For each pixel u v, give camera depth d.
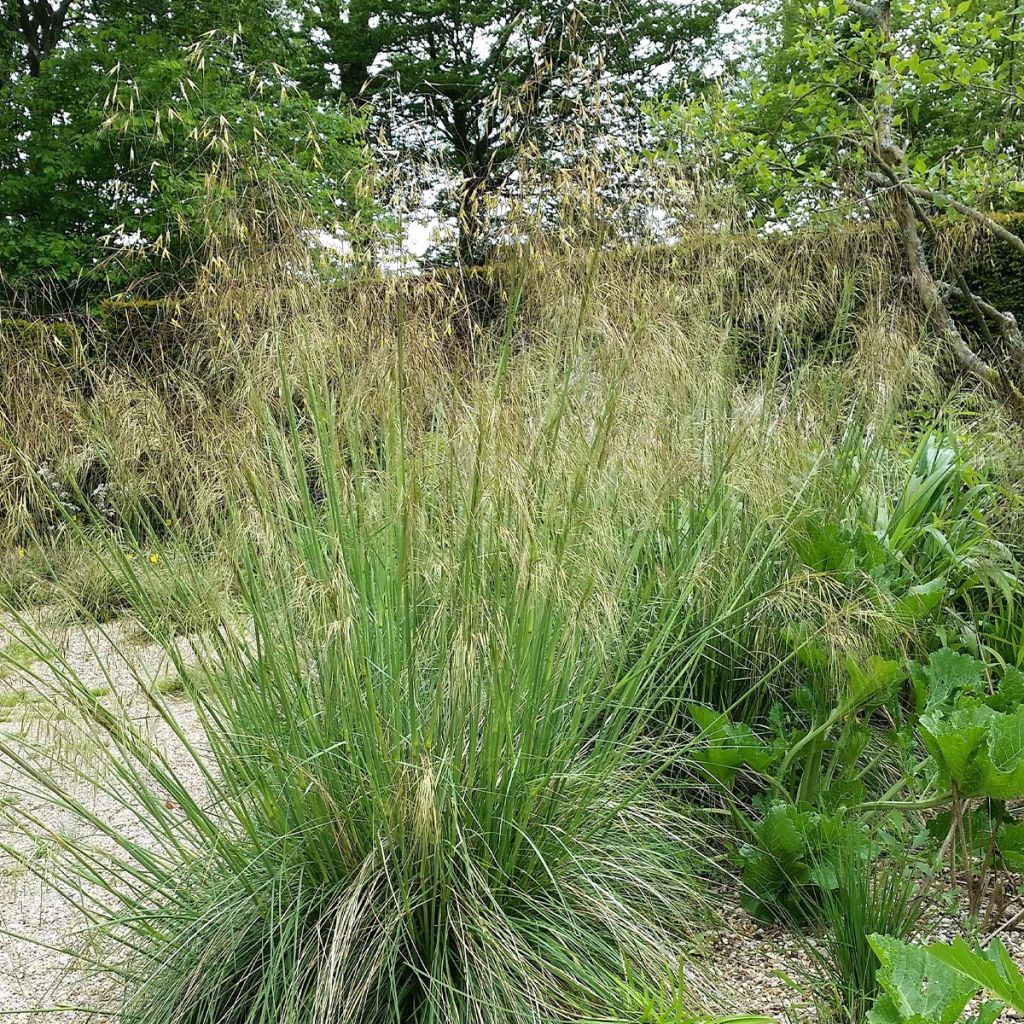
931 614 3.81
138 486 3.04
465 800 2.55
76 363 3.22
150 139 4.30
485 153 3.90
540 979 2.39
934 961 2.09
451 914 2.47
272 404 3.27
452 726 2.57
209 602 2.77
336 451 2.98
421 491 2.80
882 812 3.21
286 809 2.59
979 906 2.90
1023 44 5.74
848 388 4.01
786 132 5.83
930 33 5.50
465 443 2.91
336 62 17.61
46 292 3.83
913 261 4.94
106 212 10.35
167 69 7.80
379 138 3.60
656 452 3.29
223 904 2.54
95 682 4.63
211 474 3.01
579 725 2.89
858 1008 2.45
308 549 2.95
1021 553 4.39
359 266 3.44
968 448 4.43
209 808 2.95
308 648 2.74
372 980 2.39
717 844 3.43
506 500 2.68
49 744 3.20
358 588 2.79
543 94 3.80
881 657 3.03
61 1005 2.75
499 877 2.59
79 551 3.09
